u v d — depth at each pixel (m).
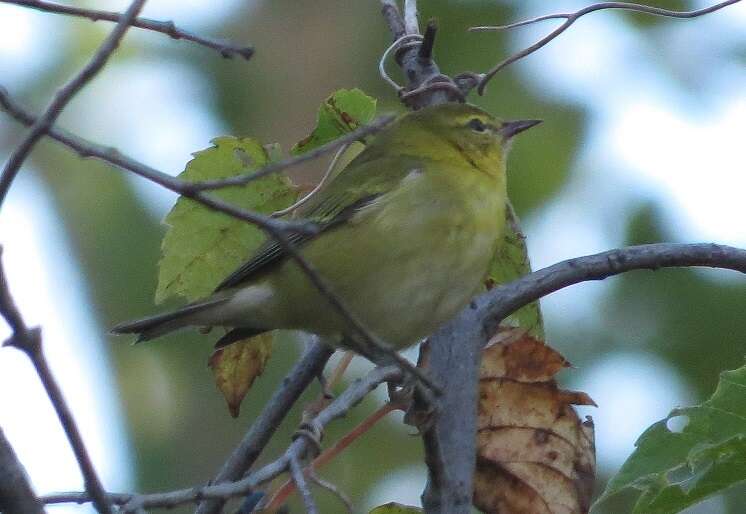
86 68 5.01
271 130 17.22
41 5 6.17
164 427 15.72
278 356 15.38
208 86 17.34
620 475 7.67
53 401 5.07
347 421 15.02
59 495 5.68
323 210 9.82
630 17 16.41
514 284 9.05
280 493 7.20
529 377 9.19
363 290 9.69
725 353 15.04
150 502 5.79
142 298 15.95
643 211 15.69
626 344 15.20
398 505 9.03
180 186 5.27
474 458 8.38
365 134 5.86
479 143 10.63
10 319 4.82
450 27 16.20
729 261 8.69
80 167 16.78
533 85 16.19
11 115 5.07
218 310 9.64
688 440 7.62
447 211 9.80
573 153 16.03
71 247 16.23
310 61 17.45
